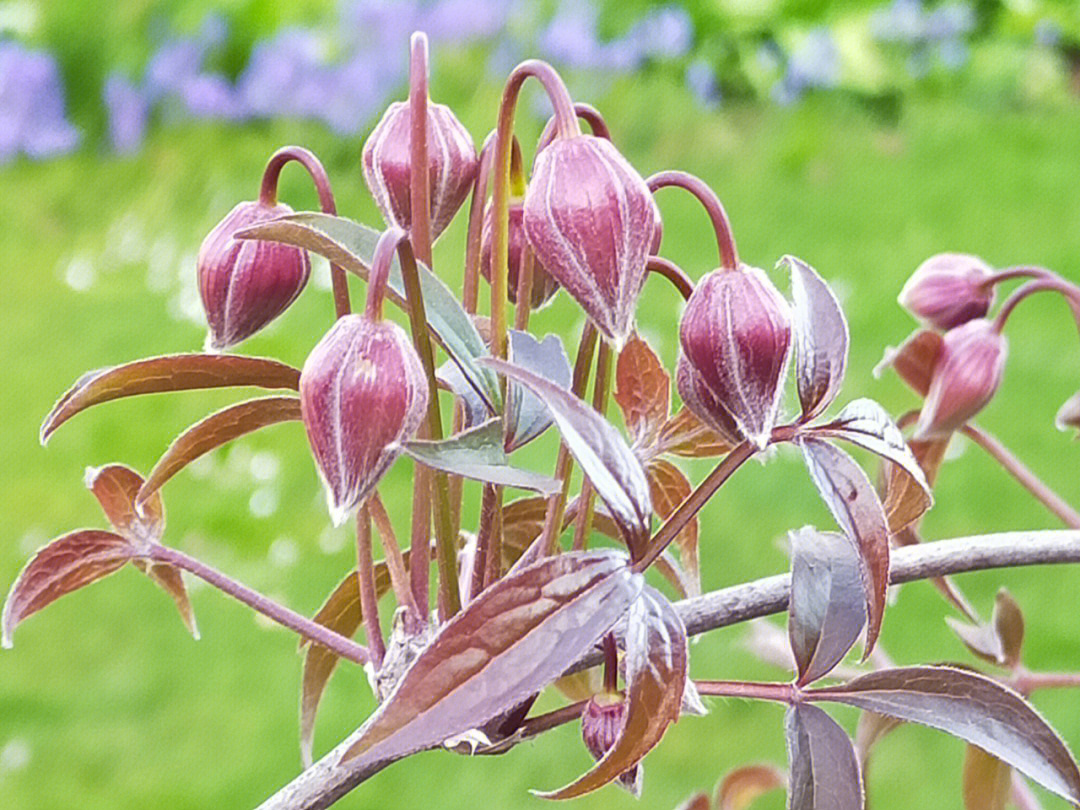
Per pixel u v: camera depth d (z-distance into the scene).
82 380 0.31
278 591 1.15
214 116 2.12
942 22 2.02
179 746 1.03
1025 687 0.39
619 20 2.06
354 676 1.08
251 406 0.32
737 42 2.00
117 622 1.15
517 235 0.34
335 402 0.29
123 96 2.16
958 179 1.74
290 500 1.26
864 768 0.38
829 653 0.31
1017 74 1.96
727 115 1.94
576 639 0.27
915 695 0.31
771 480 1.19
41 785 1.00
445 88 2.06
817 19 2.02
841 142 1.86
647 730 0.28
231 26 2.21
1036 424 1.26
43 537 1.25
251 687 1.07
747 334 0.29
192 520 1.23
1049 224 1.61
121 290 1.73
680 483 0.36
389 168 0.33
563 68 2.03
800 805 0.30
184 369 0.31
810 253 1.59
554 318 1.46
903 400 1.31
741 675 1.01
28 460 1.37
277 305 0.34
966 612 0.39
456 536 0.33
